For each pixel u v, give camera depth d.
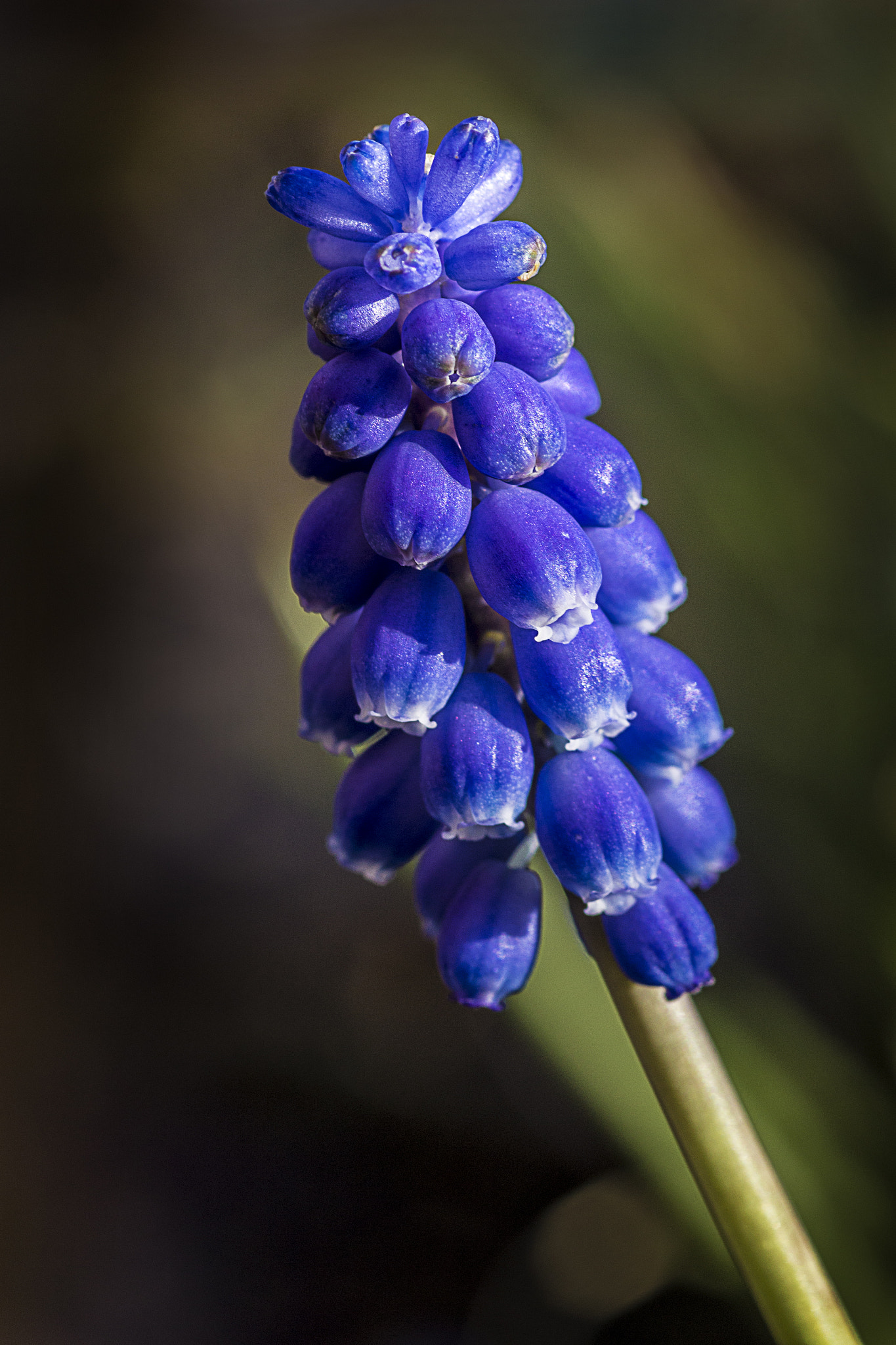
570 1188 0.28
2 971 0.29
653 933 0.15
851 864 0.24
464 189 0.15
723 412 0.25
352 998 0.33
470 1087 0.30
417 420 0.16
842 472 0.26
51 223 0.32
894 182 0.29
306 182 0.15
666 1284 0.25
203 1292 0.27
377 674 0.15
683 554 0.28
